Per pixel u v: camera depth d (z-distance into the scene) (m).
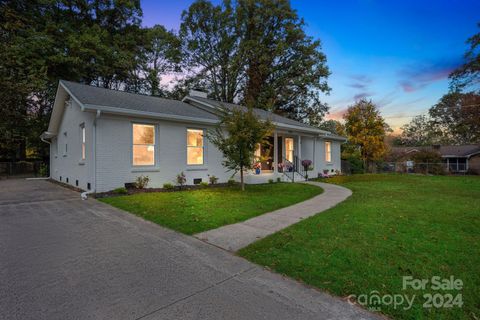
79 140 10.09
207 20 28.23
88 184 8.89
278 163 15.93
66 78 19.55
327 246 3.87
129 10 24.17
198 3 27.47
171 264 3.32
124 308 2.33
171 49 28.11
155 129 9.92
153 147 9.92
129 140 9.23
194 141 11.26
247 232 4.66
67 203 7.12
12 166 20.30
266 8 26.30
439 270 3.08
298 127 14.84
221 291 2.66
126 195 8.15
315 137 17.45
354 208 6.58
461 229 4.74
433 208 6.59
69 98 11.26
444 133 38.03
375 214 5.90
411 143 55.00
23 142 21.28
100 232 4.62
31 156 24.05
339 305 2.42
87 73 20.56
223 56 28.73
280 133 15.24
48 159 21.28
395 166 26.83
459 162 31.41
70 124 11.30
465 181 14.44
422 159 24.44
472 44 22.08
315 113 30.44
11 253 3.62
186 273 3.07
